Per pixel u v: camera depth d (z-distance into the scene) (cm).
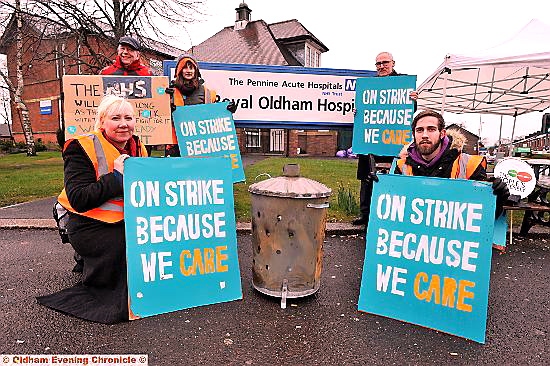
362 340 283
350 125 658
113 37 1525
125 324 297
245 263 448
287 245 331
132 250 312
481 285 287
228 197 346
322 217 337
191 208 333
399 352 268
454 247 299
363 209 596
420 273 309
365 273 329
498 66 625
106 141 339
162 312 315
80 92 496
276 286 338
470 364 256
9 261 440
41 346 265
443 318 297
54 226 578
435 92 1132
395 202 323
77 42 1560
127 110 336
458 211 300
